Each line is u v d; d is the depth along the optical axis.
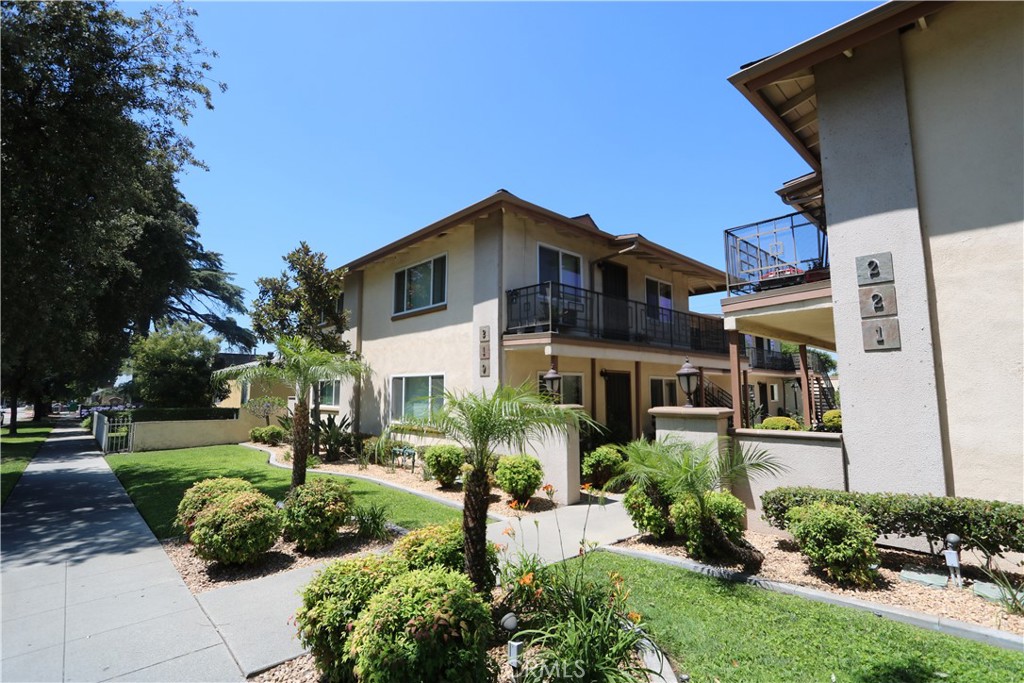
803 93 6.93
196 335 22.81
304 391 8.20
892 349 5.56
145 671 3.31
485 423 3.94
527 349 10.60
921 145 5.65
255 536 5.24
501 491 9.12
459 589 2.97
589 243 13.12
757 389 23.48
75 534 6.79
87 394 43.84
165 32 9.54
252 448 16.84
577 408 8.74
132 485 10.35
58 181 8.30
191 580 5.07
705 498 5.32
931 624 3.76
